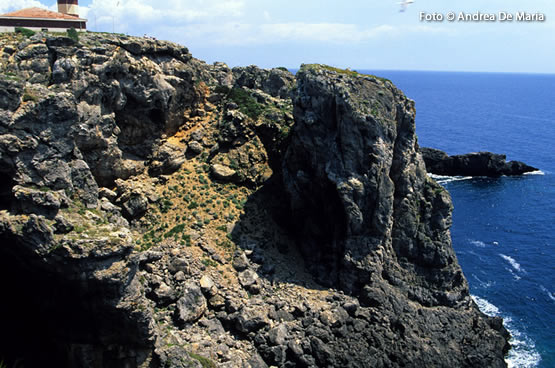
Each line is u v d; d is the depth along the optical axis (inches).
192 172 2810.0
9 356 1836.9
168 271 2213.3
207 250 2356.1
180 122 2938.0
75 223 1722.4
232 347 2050.9
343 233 2480.3
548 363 2460.6
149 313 1765.5
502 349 2437.3
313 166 2564.0
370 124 2388.0
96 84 2288.4
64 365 1850.4
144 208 2475.4
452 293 2527.1
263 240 2561.5
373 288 2395.4
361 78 2593.5
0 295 1968.5
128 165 2573.8
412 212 2561.5
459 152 7317.9
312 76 2551.7
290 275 2464.3
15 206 1694.1
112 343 1814.7
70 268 1628.9
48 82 2171.5
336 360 2139.5
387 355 2229.3
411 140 2581.2
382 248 2469.2
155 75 2578.7
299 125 2613.2
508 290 3149.6
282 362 2063.2
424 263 2544.3
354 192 2397.9
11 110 1669.5
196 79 3038.9
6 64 2069.4
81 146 2265.0
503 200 4877.0
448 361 2269.9
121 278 1672.0
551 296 3097.9
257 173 2893.7
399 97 2603.3
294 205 2669.8
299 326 2185.0
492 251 3722.9
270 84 3582.7
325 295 2381.9
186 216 2522.1
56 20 2536.9
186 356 1830.7
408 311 2384.4
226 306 2162.9
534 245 3853.3
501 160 5738.2
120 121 2583.7
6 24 2385.6
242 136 2982.3
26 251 1670.8
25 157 1704.0
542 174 5831.7
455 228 4148.6
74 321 1790.1
